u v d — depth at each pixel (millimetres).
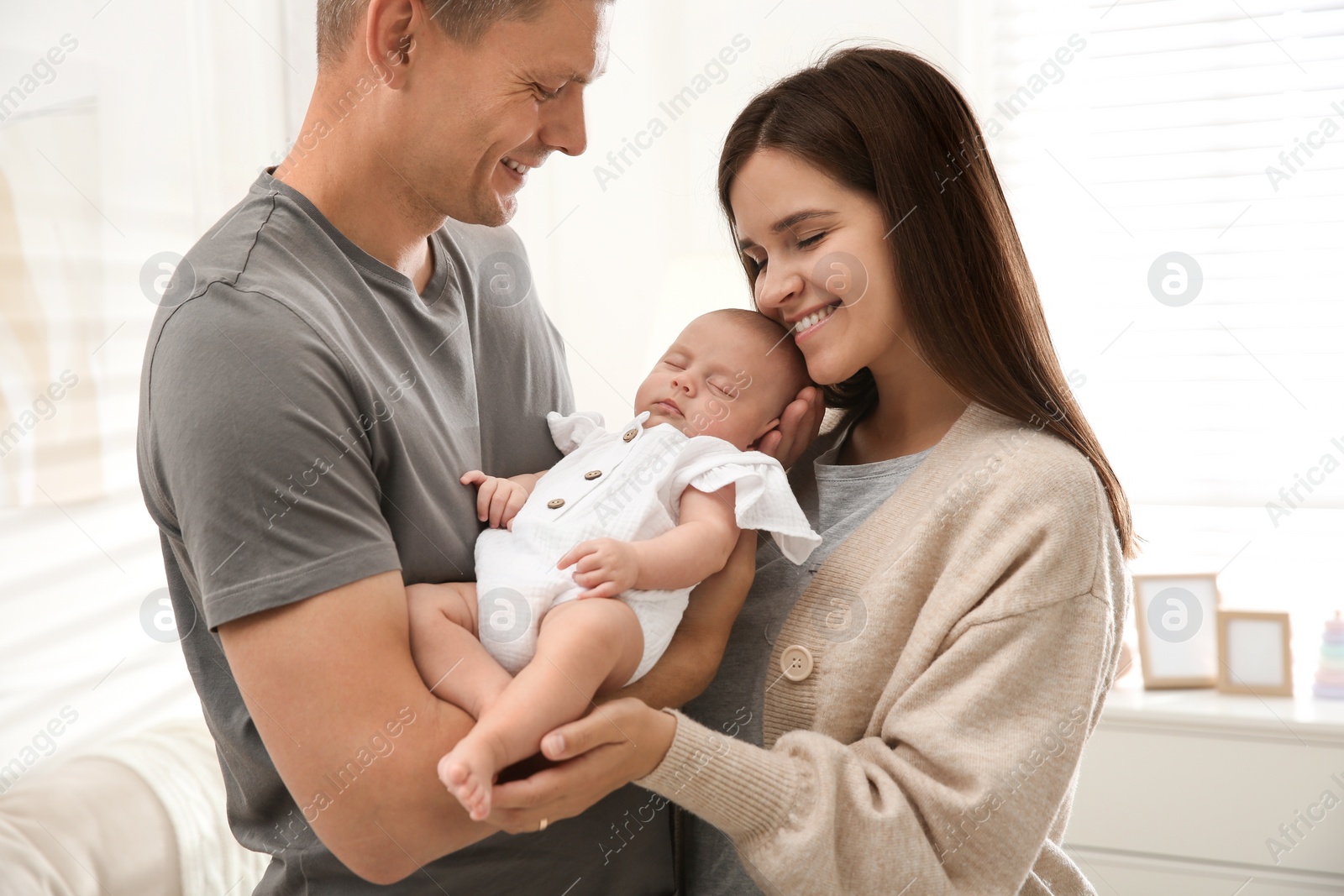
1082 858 1932
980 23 2068
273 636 741
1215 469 2051
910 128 978
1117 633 956
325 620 746
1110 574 919
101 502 1601
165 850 1286
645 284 2168
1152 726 1868
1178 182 2031
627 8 2119
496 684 810
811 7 2080
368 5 871
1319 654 1932
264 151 1853
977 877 832
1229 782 1842
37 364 1533
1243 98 1985
